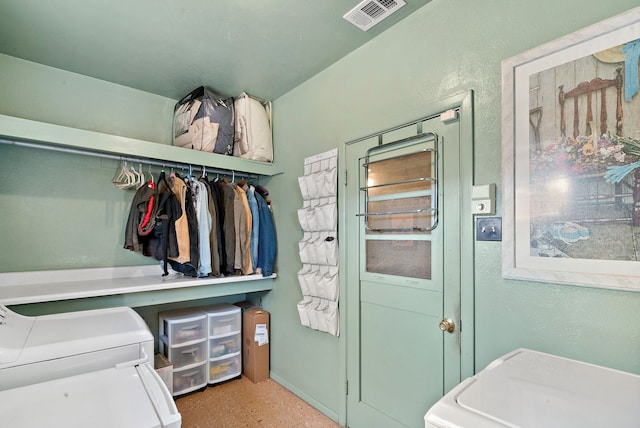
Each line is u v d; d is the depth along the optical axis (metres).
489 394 0.87
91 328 1.54
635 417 0.75
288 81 2.60
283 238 2.79
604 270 1.14
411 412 1.77
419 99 1.78
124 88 2.66
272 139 2.95
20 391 1.05
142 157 2.54
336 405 2.21
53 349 1.31
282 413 2.31
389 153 1.94
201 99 2.61
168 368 2.31
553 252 1.26
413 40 1.82
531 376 0.99
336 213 2.24
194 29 1.92
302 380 2.51
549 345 1.28
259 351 2.80
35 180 2.30
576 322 1.21
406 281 1.82
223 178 2.90
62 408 0.98
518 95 1.37
